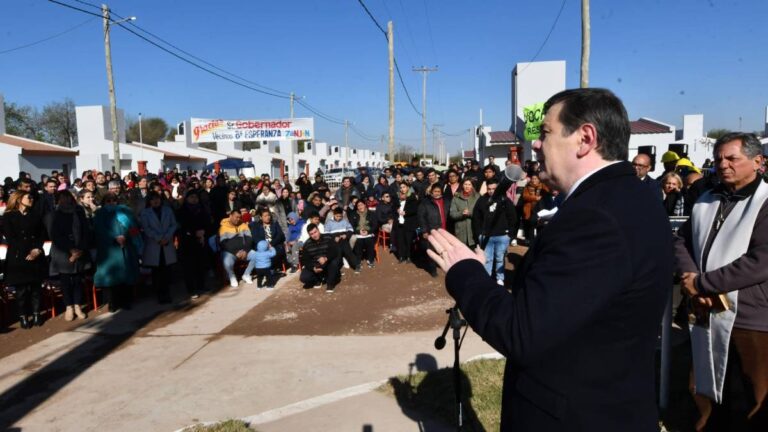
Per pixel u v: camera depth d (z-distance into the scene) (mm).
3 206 9766
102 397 4406
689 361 4355
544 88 20812
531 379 1433
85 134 32000
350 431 3596
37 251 6230
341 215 9133
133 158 32562
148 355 5375
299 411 3936
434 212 8938
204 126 31688
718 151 2672
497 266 7527
